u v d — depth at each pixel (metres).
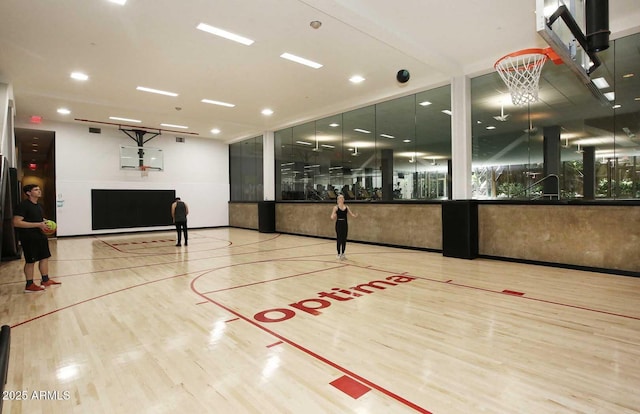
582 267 5.68
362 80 7.68
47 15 4.87
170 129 12.84
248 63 6.67
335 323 3.48
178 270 6.18
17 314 3.90
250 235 11.91
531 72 5.55
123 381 2.44
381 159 9.07
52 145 12.03
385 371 2.51
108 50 6.01
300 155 11.79
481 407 2.07
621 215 5.30
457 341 3.01
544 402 2.11
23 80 7.38
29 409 2.12
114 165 12.53
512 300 4.14
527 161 6.70
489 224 6.80
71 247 9.29
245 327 3.41
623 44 5.53
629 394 2.19
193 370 2.57
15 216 4.75
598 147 5.91
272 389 2.29
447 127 7.71
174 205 9.34
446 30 5.50
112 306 4.16
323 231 10.66
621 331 3.18
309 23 5.22
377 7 4.85
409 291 4.61
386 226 8.74
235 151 15.29
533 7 4.86
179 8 4.77
